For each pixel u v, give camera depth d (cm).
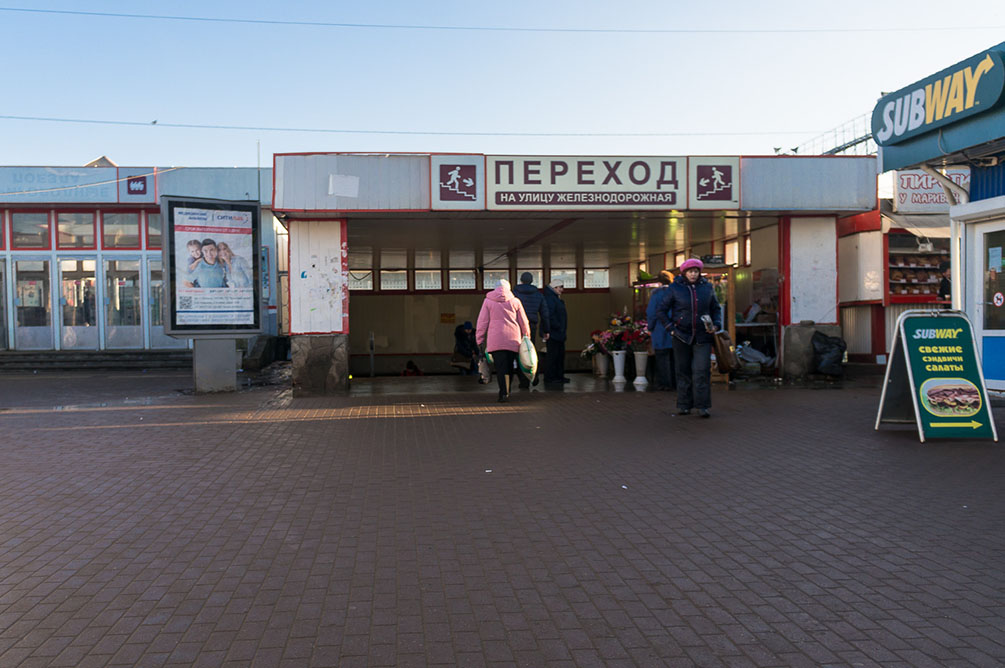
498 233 1544
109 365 2022
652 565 439
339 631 355
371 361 2177
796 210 1290
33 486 634
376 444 798
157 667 322
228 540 491
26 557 461
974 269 1068
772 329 1430
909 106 1009
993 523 507
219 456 746
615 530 504
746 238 1576
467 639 346
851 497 576
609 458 717
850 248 1559
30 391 1411
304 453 757
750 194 1269
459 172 1218
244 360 1889
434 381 1439
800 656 326
